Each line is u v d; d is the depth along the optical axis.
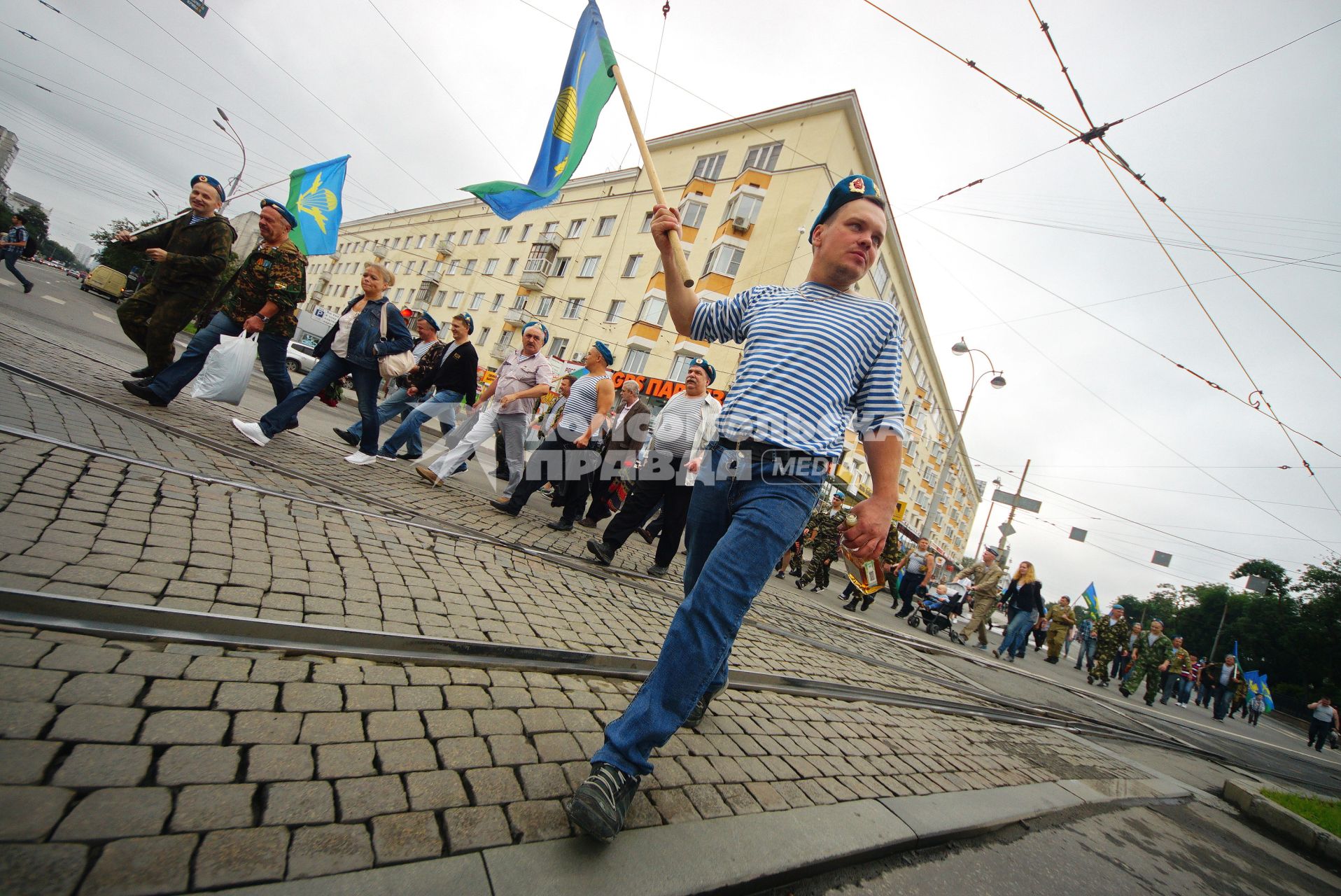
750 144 22.89
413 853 1.15
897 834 1.88
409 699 1.71
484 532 4.03
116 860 0.94
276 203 4.56
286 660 1.70
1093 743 4.56
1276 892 2.58
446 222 40.34
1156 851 2.60
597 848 1.34
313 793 1.23
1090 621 13.45
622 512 4.44
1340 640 34.12
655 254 25.12
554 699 2.01
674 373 21.98
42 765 1.07
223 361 4.33
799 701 2.95
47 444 2.71
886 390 1.73
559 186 3.26
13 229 11.28
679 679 1.45
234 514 2.66
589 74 3.25
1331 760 12.45
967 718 3.93
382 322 4.84
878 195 1.87
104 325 11.44
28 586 1.56
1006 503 24.86
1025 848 2.21
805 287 1.90
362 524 3.16
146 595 1.73
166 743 1.23
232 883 0.97
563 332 28.09
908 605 10.91
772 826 1.69
